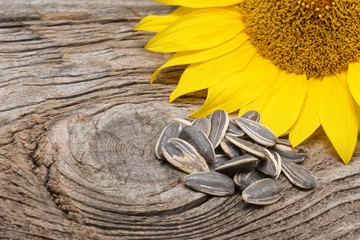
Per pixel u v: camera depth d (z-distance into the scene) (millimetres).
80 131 274
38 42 319
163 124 283
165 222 248
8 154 262
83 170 259
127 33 331
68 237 239
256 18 296
